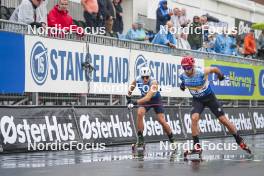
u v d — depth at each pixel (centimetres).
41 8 2662
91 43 2728
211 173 1535
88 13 3016
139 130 2505
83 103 2742
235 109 3891
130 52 2970
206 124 3503
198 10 4297
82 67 2677
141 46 3075
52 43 2522
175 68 3325
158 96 2536
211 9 4534
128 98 2511
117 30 3369
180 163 1850
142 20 3872
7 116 2214
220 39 4081
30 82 2414
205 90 2203
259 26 4562
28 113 2316
